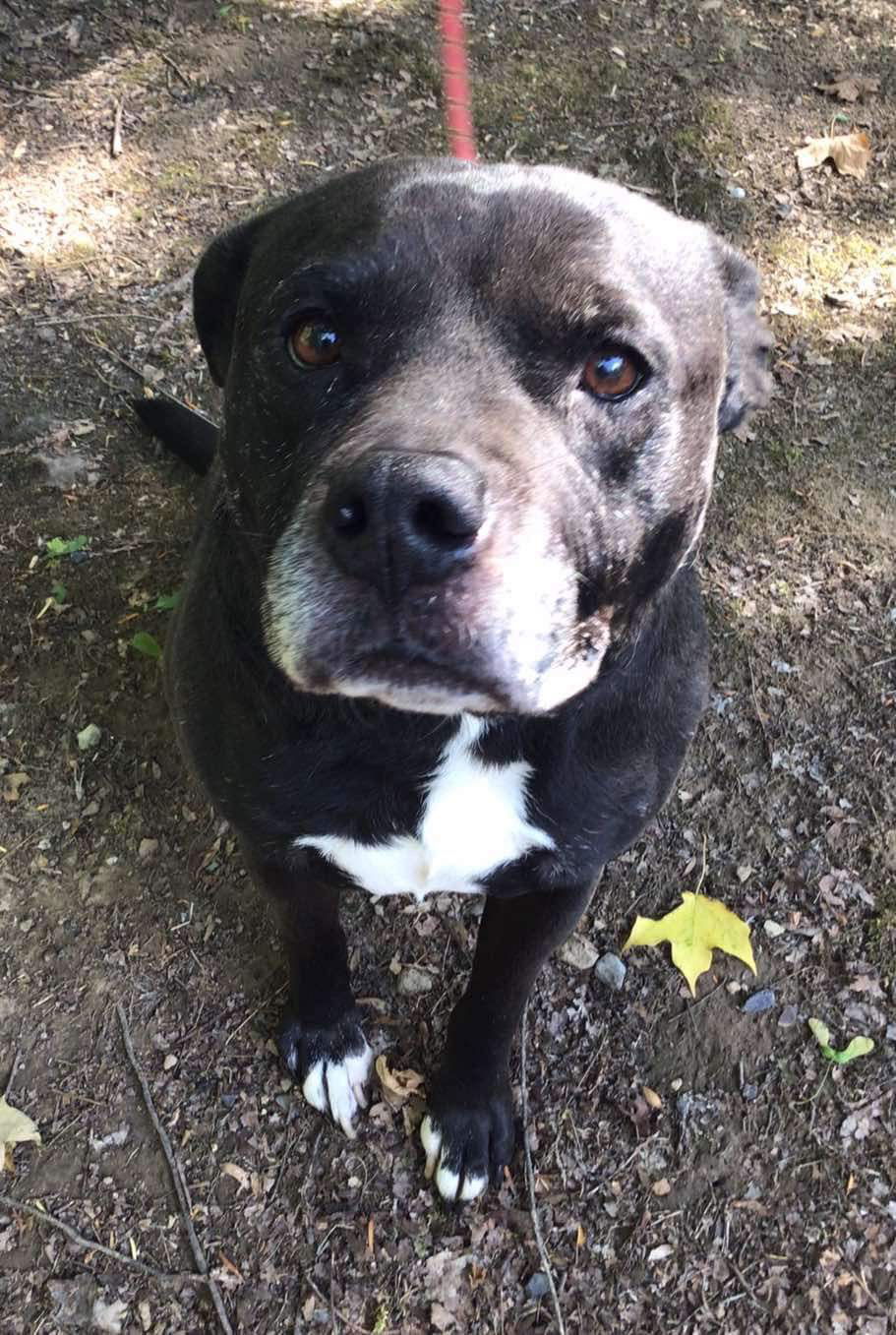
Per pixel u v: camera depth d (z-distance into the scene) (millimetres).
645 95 1231
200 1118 691
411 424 473
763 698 825
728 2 1351
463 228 502
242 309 566
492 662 476
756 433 963
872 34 1318
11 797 780
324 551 471
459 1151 670
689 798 790
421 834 594
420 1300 649
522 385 498
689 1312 646
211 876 760
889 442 965
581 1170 681
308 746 569
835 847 773
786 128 1205
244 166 1154
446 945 747
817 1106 697
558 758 568
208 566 607
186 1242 660
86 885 756
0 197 1117
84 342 1007
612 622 534
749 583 877
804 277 1075
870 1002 725
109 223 1102
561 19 1318
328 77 1240
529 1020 720
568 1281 654
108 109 1201
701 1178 679
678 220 566
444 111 1209
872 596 872
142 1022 716
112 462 931
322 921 660
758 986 731
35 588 855
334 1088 690
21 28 1271
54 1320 640
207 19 1300
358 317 501
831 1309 646
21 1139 676
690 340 532
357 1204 671
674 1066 709
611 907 756
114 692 816
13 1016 716
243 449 540
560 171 541
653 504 530
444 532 455
